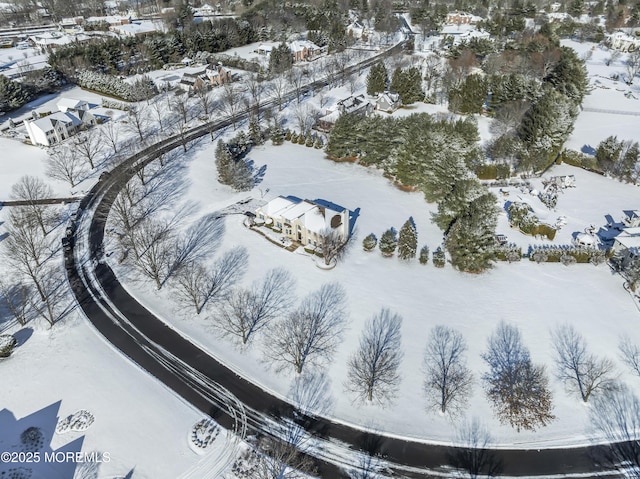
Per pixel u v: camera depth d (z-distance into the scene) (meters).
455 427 53.34
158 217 89.94
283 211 83.94
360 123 108.62
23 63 176.75
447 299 70.50
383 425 53.53
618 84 160.50
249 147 117.62
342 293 71.38
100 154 115.00
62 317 68.12
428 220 88.94
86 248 82.75
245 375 59.53
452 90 134.50
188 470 48.53
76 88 157.75
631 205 93.81
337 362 60.53
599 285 73.00
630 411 54.88
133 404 55.44
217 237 84.31
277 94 147.25
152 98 147.75
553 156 106.56
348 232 83.88
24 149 117.00
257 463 49.19
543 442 51.97
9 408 54.94
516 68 153.88
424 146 93.94
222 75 160.00
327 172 106.62
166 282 74.75
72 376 59.00
